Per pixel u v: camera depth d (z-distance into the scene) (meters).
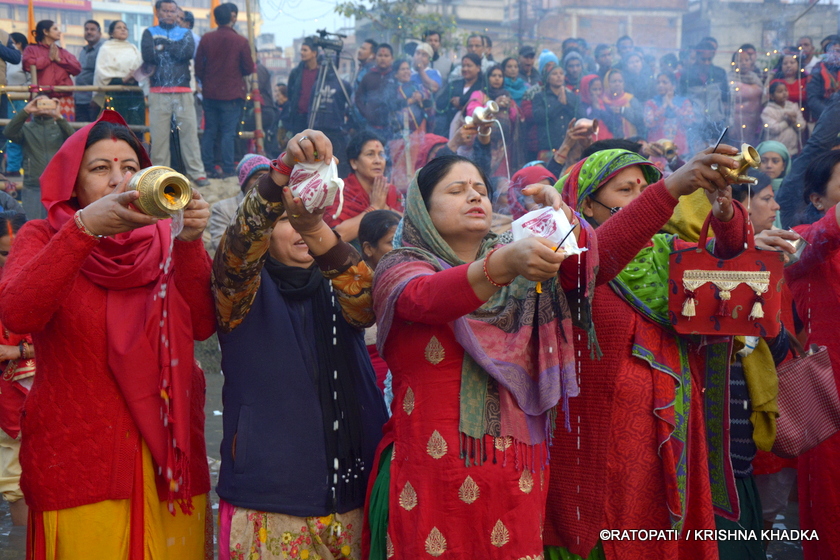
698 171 2.07
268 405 2.18
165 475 2.11
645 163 2.45
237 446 2.16
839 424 2.81
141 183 1.81
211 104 7.39
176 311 2.14
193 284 2.15
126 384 2.08
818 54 7.25
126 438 2.11
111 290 2.14
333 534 2.19
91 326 2.09
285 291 2.25
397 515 2.01
